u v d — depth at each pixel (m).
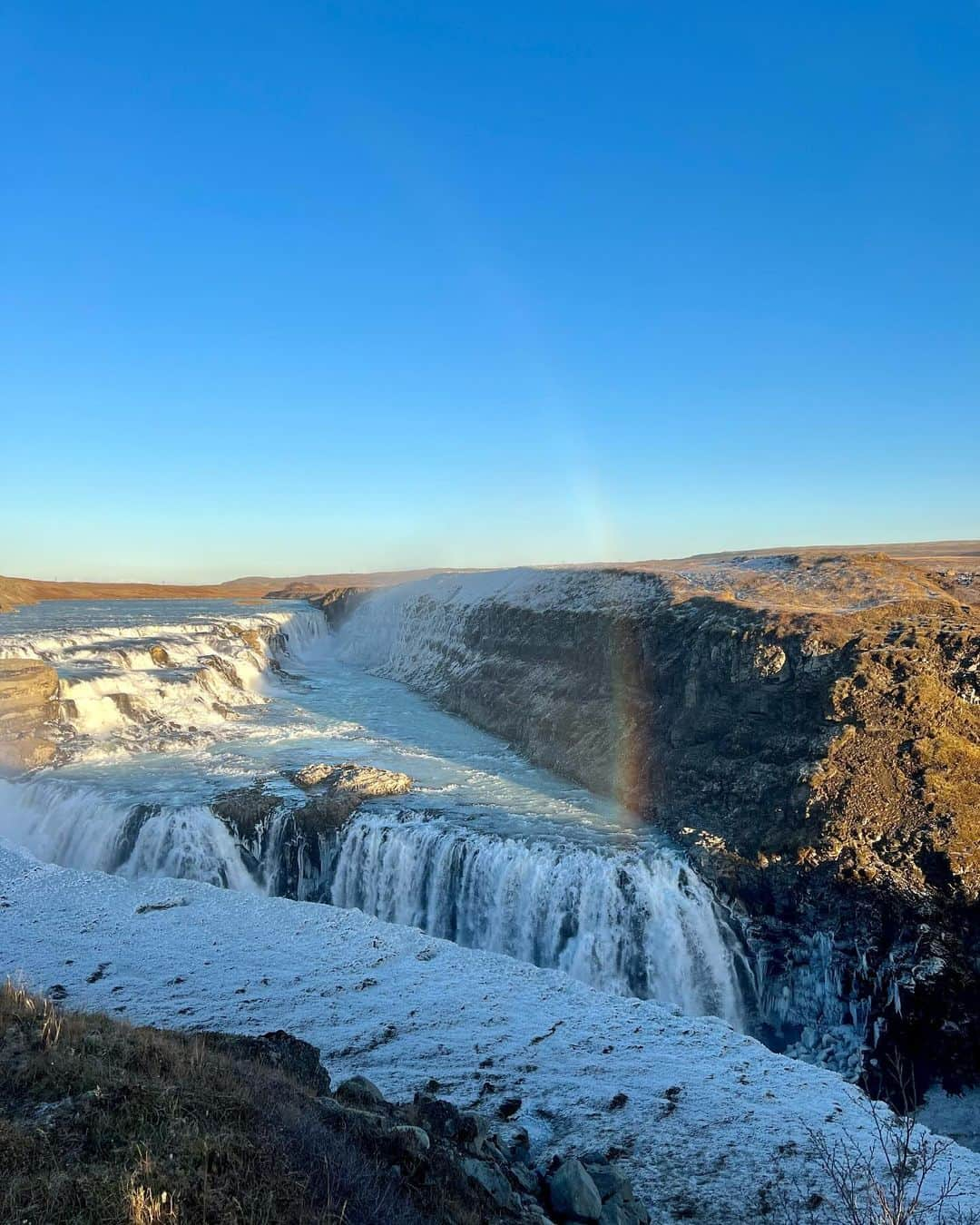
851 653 30.84
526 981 16.89
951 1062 20.69
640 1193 10.05
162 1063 8.55
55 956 16.89
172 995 15.23
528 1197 8.72
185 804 30.58
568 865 26.62
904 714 28.36
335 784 33.03
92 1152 6.54
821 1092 13.24
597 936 25.55
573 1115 11.84
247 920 19.25
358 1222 6.41
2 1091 7.44
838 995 22.92
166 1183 6.13
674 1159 10.87
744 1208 9.84
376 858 28.77
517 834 28.80
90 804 31.06
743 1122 11.97
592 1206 8.62
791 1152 11.17
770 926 25.00
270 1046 10.45
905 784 26.11
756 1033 23.97
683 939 25.22
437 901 27.72
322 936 18.47
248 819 29.91
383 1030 14.30
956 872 23.16
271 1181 6.51
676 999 24.66
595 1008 15.91
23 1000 10.12
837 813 25.64
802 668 31.64
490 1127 10.98
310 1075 10.02
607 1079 13.05
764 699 31.94
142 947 17.48
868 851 24.45
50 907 19.58
